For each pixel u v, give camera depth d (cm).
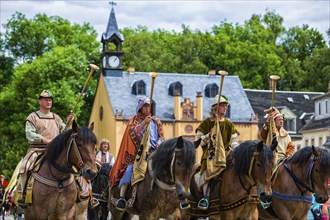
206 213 1661
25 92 7038
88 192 1792
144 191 1549
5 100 7062
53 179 1468
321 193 1631
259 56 8806
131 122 1659
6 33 7744
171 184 1501
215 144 1612
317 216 2456
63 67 7019
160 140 1622
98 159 2330
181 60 8856
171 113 7375
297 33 9519
